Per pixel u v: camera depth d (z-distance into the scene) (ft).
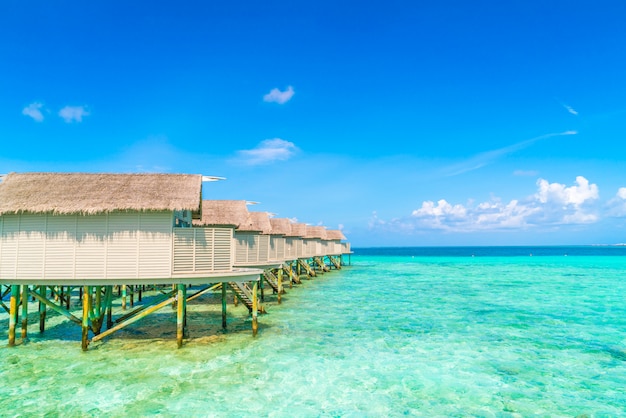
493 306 84.23
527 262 280.10
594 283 133.08
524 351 50.60
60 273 44.42
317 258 182.19
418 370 43.42
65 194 46.03
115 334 55.83
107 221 44.91
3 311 72.13
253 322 55.72
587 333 60.23
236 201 79.61
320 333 58.44
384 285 125.80
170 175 51.55
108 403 34.24
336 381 39.93
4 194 46.55
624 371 43.62
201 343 52.06
